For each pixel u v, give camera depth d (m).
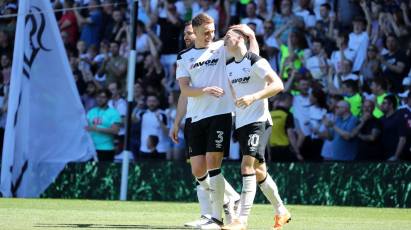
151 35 34.72
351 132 29.84
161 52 34.59
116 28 35.62
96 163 32.38
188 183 30.66
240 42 15.20
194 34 16.22
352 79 30.58
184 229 15.55
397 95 29.67
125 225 16.61
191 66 16.09
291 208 25.92
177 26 34.53
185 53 16.27
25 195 31.97
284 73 31.61
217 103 15.74
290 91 31.12
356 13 31.47
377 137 29.42
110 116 33.28
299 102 30.89
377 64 30.45
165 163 31.23
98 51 35.84
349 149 29.97
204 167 16.19
